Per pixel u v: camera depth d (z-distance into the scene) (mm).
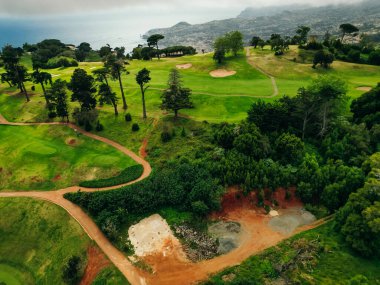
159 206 52875
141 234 48406
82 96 75250
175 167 59094
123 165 62281
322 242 45312
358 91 90625
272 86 96312
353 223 44062
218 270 42188
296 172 56156
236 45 126812
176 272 42312
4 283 46500
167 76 111750
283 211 52594
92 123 77312
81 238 48406
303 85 96625
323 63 113125
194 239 47281
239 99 85438
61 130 76375
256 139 59500
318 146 63969
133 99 90000
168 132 68062
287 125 67500
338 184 51750
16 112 87938
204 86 97812
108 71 78250
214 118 75625
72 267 43438
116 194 52844
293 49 132125
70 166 63844
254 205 53250
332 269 41250
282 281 40156
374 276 40031
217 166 56344
